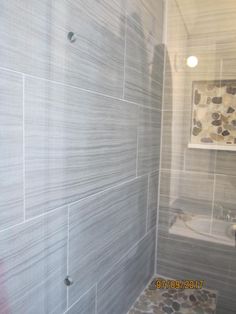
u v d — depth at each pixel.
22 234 0.70
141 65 1.31
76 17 0.83
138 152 1.36
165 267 1.70
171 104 1.59
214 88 1.49
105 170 1.07
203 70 1.50
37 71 0.70
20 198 0.68
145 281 1.60
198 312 1.46
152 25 1.39
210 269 1.59
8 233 0.66
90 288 1.04
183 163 1.60
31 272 0.74
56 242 0.83
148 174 1.50
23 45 0.65
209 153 1.53
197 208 1.59
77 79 0.86
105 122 1.04
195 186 1.59
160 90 1.56
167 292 1.58
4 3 0.60
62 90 0.79
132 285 1.43
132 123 1.26
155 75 1.48
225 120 1.48
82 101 0.89
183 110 1.57
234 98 1.45
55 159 0.79
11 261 0.68
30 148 0.70
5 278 0.67
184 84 1.55
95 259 1.06
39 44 0.70
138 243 1.45
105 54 1.00
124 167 1.23
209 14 1.46
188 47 1.51
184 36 1.52
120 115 1.15
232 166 1.49
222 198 1.53
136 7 1.22
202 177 1.57
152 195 1.58
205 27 1.47
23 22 0.65
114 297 1.25
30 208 0.72
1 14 0.60
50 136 0.76
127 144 1.23
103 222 1.09
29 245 0.73
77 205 0.91
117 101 1.11
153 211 1.62
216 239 1.56
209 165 1.54
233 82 1.44
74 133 0.86
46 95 0.74
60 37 0.77
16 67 0.64
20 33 0.64
